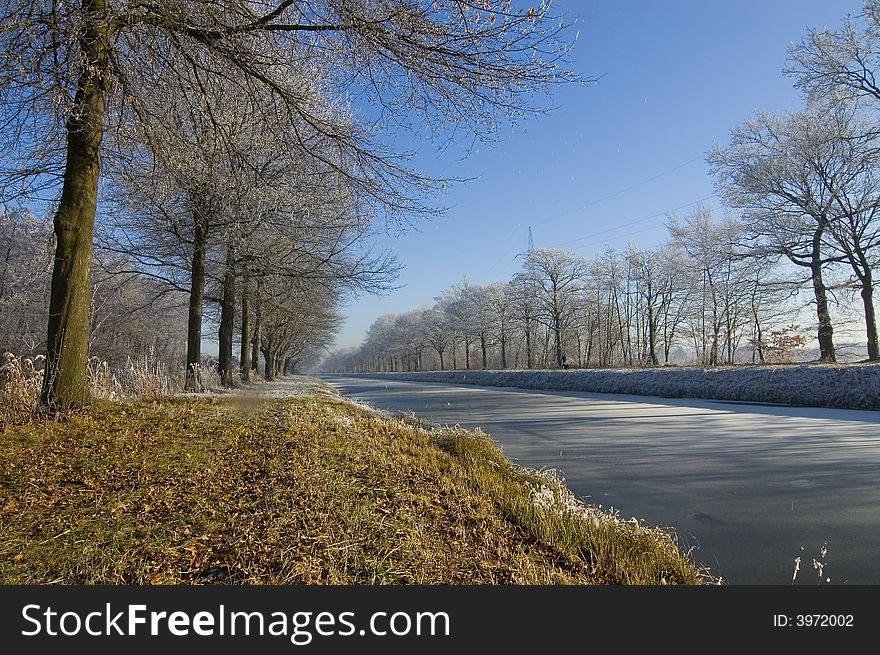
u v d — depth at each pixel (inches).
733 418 485.7
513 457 335.6
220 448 231.1
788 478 254.1
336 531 145.3
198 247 539.5
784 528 185.9
